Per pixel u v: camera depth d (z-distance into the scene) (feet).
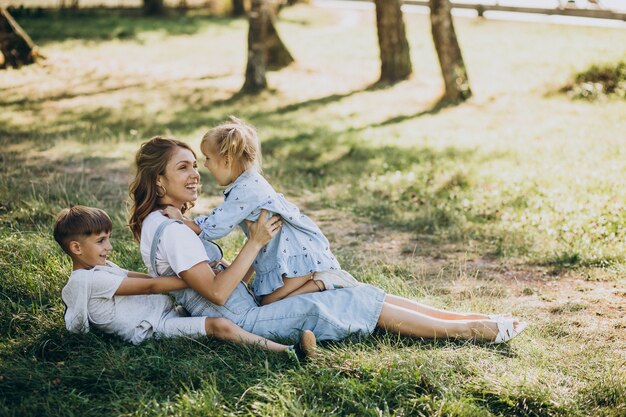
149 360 11.41
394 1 49.80
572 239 18.30
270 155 29.94
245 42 71.87
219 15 94.32
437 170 26.30
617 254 16.94
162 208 12.49
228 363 11.41
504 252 17.98
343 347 11.84
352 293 12.44
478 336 12.34
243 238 18.15
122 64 57.57
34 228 18.63
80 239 11.80
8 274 14.74
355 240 19.45
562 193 22.03
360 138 33.22
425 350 11.85
